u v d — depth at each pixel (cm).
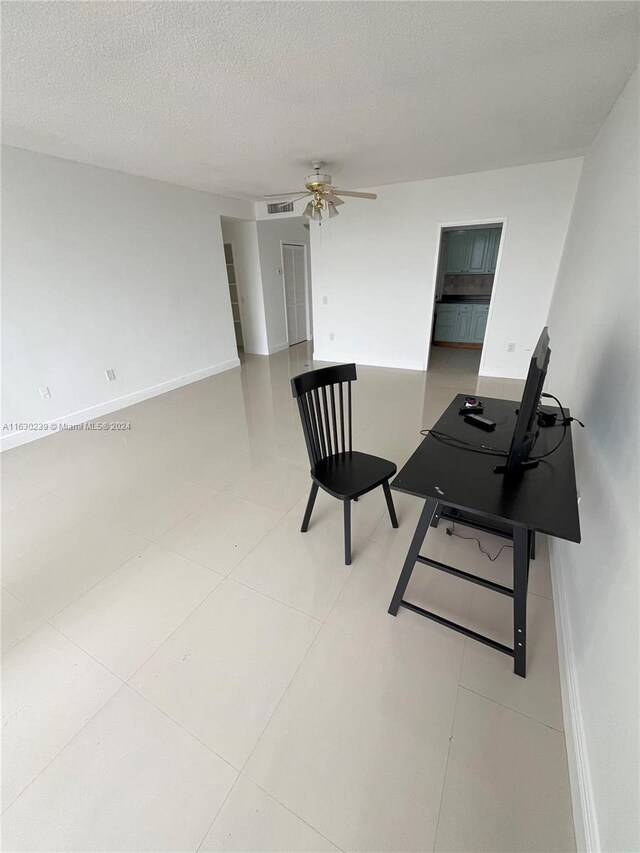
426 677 133
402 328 523
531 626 151
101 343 375
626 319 138
